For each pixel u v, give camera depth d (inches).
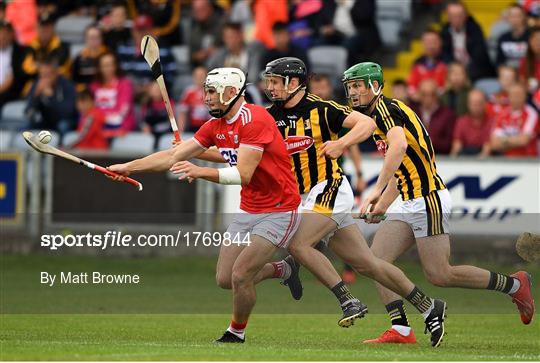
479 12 2588.6
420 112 2100.1
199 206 2085.4
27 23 2667.3
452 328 1470.2
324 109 1197.1
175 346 1135.6
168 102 1243.8
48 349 1073.5
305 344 1239.5
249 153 1130.0
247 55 2301.9
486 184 2017.7
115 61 2262.6
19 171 2114.9
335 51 2367.1
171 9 2475.4
